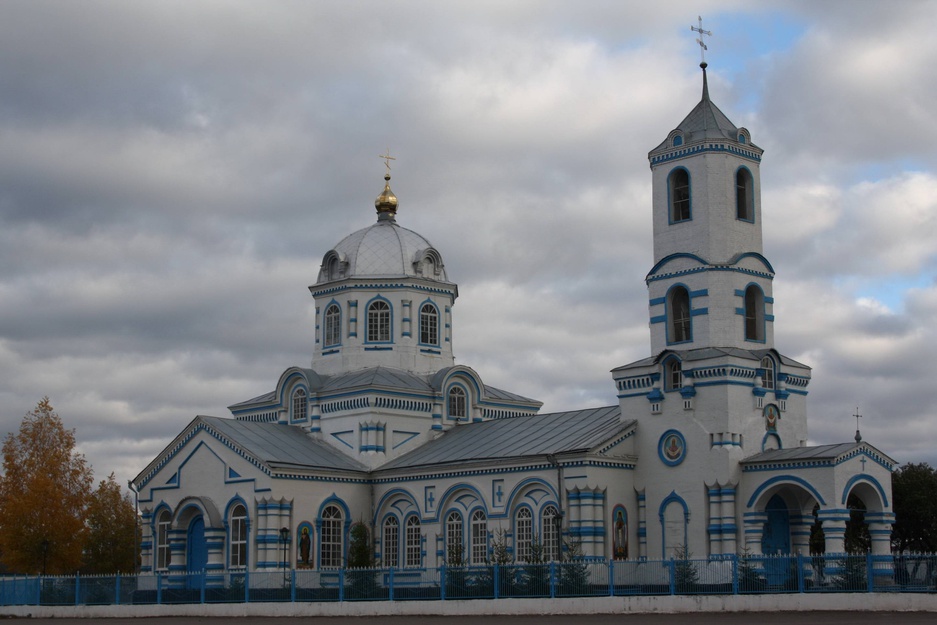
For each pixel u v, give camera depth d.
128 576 72.44
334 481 76.62
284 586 67.50
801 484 63.28
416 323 85.94
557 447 69.81
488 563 67.44
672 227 70.88
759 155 72.19
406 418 81.25
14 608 75.81
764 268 70.50
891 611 51.62
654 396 68.81
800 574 55.31
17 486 93.50
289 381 85.25
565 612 57.78
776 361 68.88
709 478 65.88
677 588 57.31
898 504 87.00
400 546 76.06
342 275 87.00
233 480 76.06
